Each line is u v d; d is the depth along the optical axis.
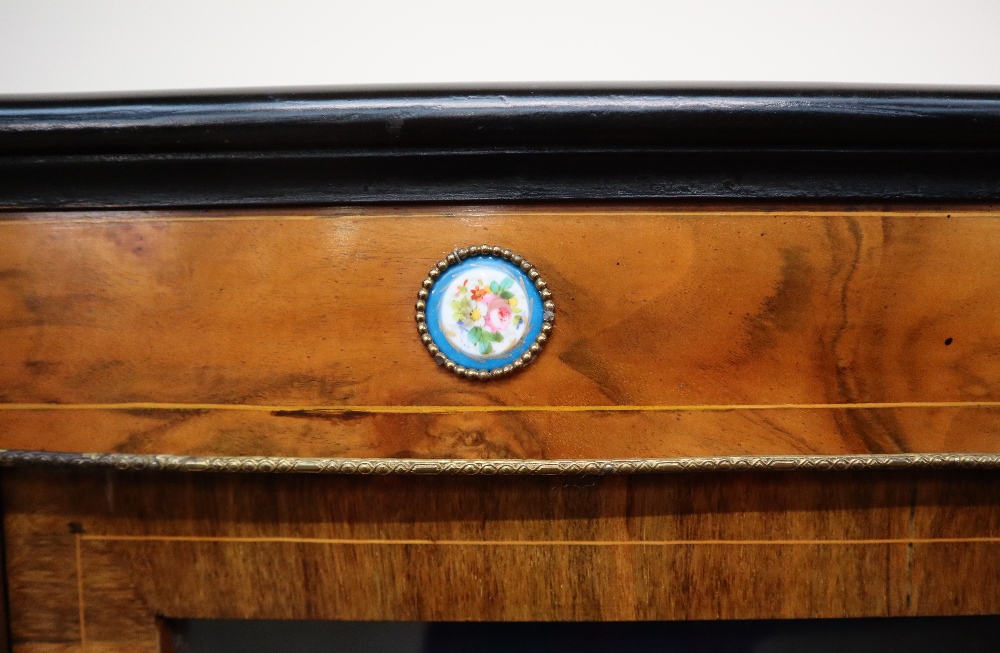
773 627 0.35
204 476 0.33
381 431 0.32
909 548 0.33
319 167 0.31
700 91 0.30
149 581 0.33
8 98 0.30
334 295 0.32
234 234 0.32
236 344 0.32
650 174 0.31
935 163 0.31
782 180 0.31
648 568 0.33
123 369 0.32
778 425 0.32
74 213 0.32
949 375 0.32
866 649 0.35
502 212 0.31
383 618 0.33
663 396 0.32
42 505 0.33
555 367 0.32
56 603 0.34
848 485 0.33
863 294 0.32
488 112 0.30
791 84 0.31
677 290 0.32
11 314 0.32
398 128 0.30
